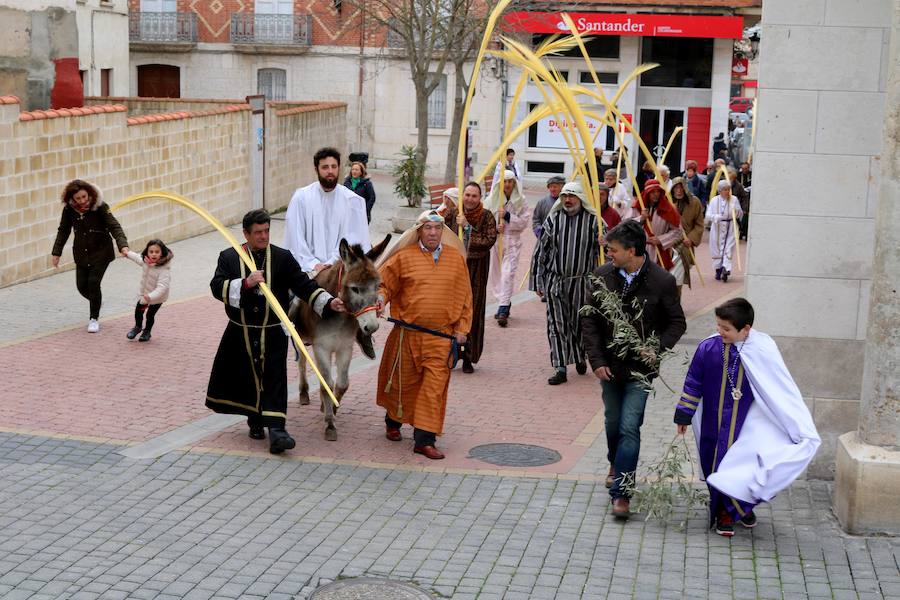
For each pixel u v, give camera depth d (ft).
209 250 67.15
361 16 124.06
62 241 42.50
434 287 29.01
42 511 24.58
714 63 120.06
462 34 92.63
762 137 26.86
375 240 75.97
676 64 121.19
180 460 28.25
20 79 83.10
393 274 29.32
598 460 29.35
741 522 24.21
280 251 28.66
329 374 30.01
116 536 23.36
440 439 30.96
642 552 23.08
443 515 25.05
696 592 21.20
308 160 96.63
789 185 26.91
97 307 42.68
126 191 63.87
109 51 110.93
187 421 31.65
